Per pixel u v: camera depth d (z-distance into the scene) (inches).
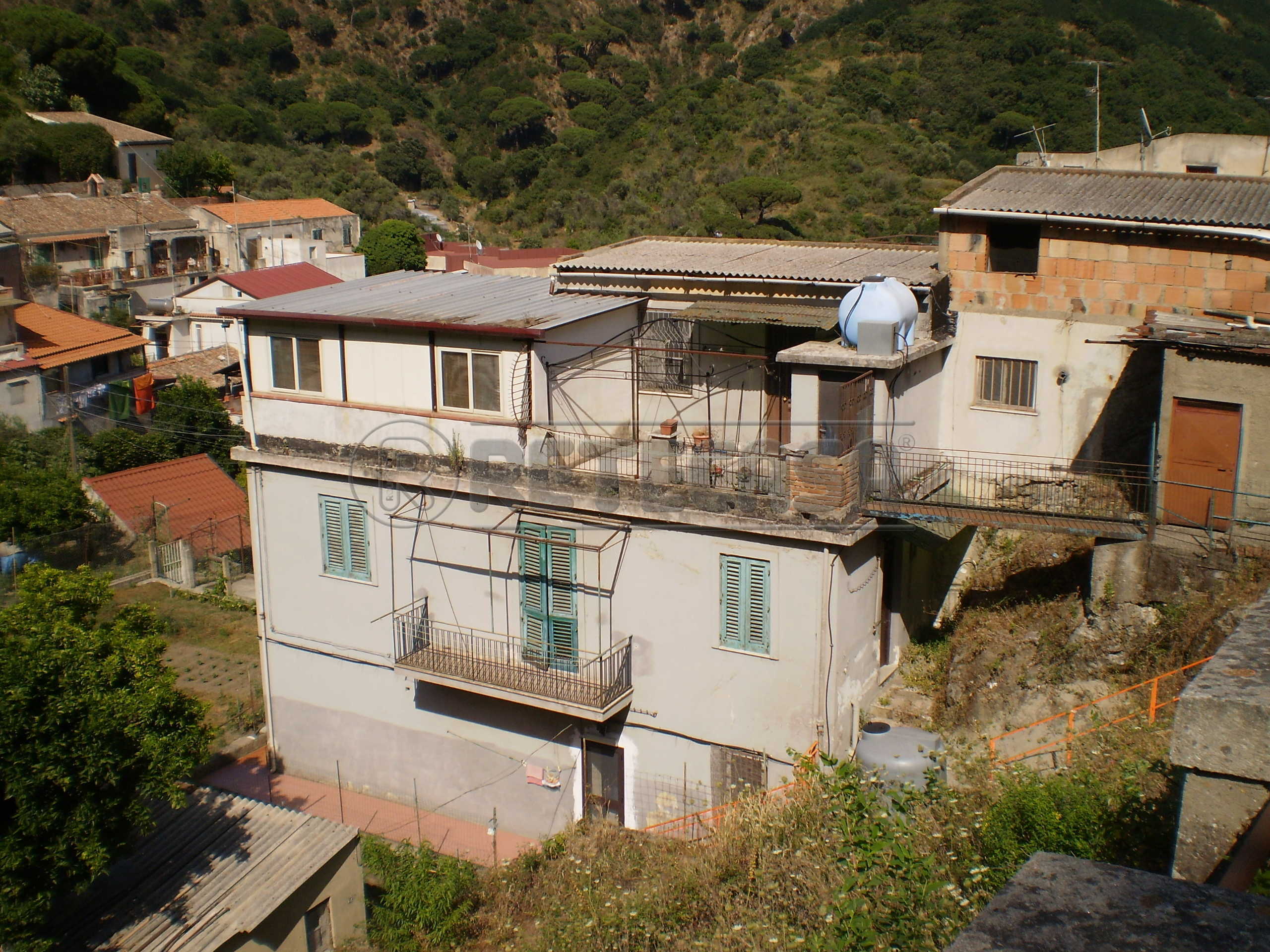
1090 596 618.2
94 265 2231.8
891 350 620.7
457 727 745.0
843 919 346.6
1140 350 687.1
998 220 708.7
